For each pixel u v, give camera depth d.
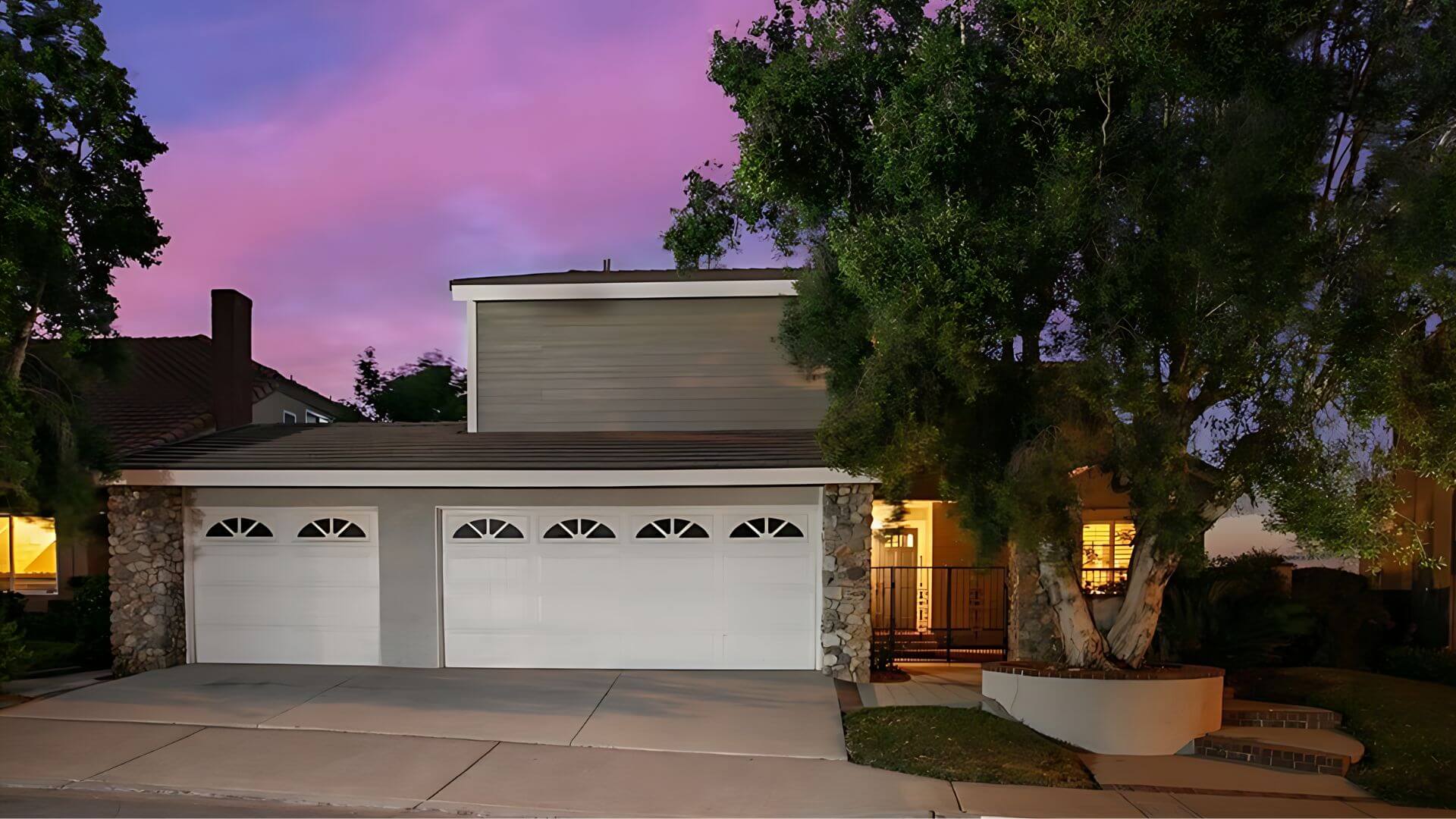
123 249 11.66
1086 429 8.29
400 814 6.63
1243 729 9.44
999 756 8.05
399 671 11.23
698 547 11.51
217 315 14.96
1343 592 13.16
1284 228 7.44
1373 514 7.89
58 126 10.60
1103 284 7.80
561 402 13.88
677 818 6.53
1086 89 8.26
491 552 11.53
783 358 13.75
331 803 6.79
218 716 9.02
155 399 15.73
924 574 14.09
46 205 10.67
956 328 7.84
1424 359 8.06
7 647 10.00
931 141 8.07
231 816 6.50
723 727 8.90
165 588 11.42
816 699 10.00
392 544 11.54
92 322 11.59
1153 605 9.52
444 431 13.86
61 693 10.03
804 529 11.51
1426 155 7.84
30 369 11.17
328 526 11.62
